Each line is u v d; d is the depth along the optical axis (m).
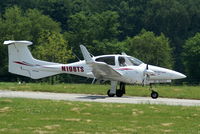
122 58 69.50
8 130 41.12
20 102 55.66
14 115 48.09
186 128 43.34
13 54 74.31
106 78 69.69
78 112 50.28
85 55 65.19
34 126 42.91
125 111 50.88
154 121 46.34
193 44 170.62
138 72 68.81
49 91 76.50
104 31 188.25
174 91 77.94
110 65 69.25
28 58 74.12
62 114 49.16
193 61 169.38
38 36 182.25
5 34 171.25
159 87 88.00
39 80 154.75
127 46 181.62
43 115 48.41
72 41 183.25
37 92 74.62
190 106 55.78
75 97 67.00
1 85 86.38
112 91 69.38
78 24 187.00
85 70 71.69
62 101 57.75
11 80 162.62
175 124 45.06
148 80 69.31
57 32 181.50
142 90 78.31
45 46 158.62
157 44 179.12
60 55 157.38
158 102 61.47
